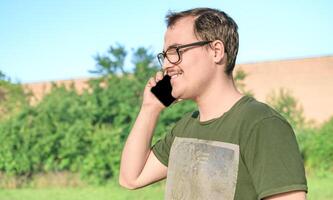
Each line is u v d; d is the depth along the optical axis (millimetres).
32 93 10203
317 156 10305
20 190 9211
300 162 1893
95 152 9398
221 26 2182
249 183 1974
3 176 9672
